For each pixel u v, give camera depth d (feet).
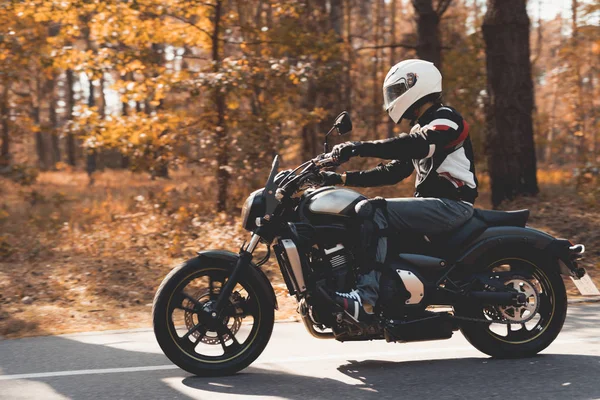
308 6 53.21
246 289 17.60
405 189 55.67
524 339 18.84
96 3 45.16
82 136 46.44
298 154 67.31
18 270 33.58
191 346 17.43
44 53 48.14
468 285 18.16
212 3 47.42
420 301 17.76
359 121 67.05
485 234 18.39
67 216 51.88
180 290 17.28
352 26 101.09
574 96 93.04
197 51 52.60
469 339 18.67
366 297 17.20
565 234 38.75
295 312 25.57
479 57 66.59
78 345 20.74
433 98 18.49
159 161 47.14
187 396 15.76
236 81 43.39
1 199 64.39
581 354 18.94
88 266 34.27
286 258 17.33
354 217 17.34
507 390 15.93
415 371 17.57
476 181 18.62
